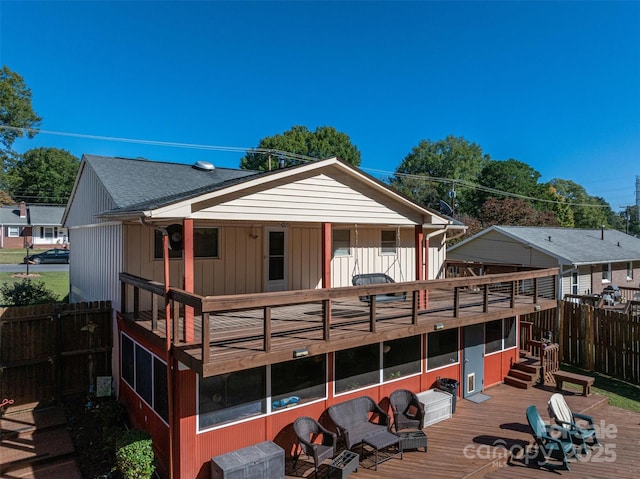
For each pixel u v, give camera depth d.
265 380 6.47
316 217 8.01
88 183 11.24
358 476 6.19
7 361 8.04
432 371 9.02
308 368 7.04
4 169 42.97
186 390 5.68
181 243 6.87
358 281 9.43
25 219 40.94
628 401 9.90
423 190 43.94
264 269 9.91
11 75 40.91
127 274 7.73
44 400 8.44
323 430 6.52
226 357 5.17
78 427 7.71
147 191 9.39
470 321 8.22
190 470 5.73
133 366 7.70
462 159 53.34
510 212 35.25
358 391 7.70
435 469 6.41
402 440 6.79
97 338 8.98
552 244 21.59
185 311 5.92
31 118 41.84
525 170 48.91
